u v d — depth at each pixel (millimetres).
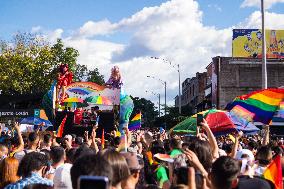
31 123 21750
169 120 55188
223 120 11445
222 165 4723
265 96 11062
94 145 10078
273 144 10484
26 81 52250
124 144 8281
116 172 3871
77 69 68375
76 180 3314
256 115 11094
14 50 53281
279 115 12141
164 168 6883
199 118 6965
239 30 67938
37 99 44906
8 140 10938
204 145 5930
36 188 4695
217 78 65188
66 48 53906
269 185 5492
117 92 24344
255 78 65000
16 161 6402
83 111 22984
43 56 52875
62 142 10867
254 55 67438
